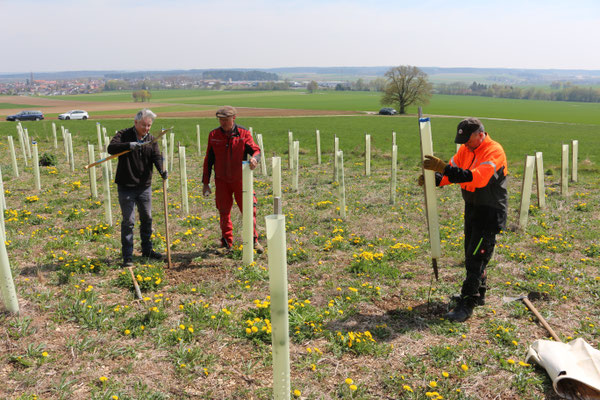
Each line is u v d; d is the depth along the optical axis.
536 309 4.86
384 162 19.31
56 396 3.26
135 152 5.75
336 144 13.88
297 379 3.56
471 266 4.52
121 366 3.64
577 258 6.61
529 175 7.87
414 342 4.15
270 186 12.74
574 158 14.08
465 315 4.58
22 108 117.19
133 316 4.46
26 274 5.46
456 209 9.94
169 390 3.38
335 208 9.88
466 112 102.75
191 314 4.50
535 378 3.58
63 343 3.92
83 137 29.53
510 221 8.67
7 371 3.50
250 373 3.62
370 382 3.55
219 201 6.58
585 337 4.25
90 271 5.64
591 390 3.35
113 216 8.75
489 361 3.85
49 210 8.93
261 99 169.62
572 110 118.75
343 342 4.02
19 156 18.11
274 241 2.50
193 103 143.75
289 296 5.13
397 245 6.78
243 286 5.32
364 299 5.04
